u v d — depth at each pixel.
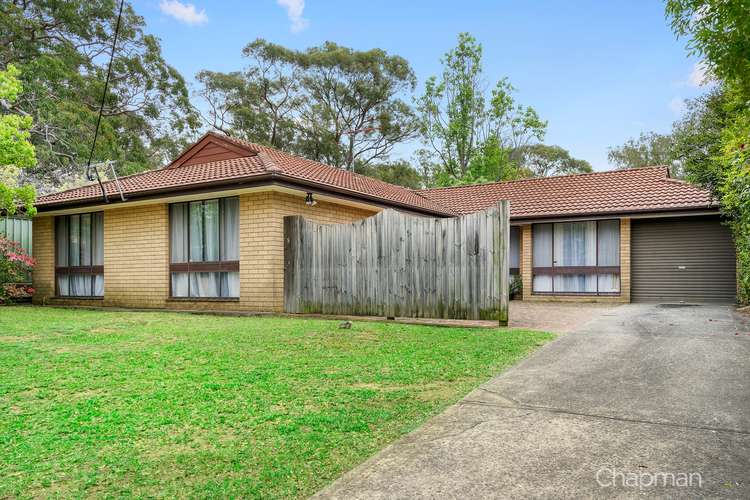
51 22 31.22
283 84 45.38
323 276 10.95
